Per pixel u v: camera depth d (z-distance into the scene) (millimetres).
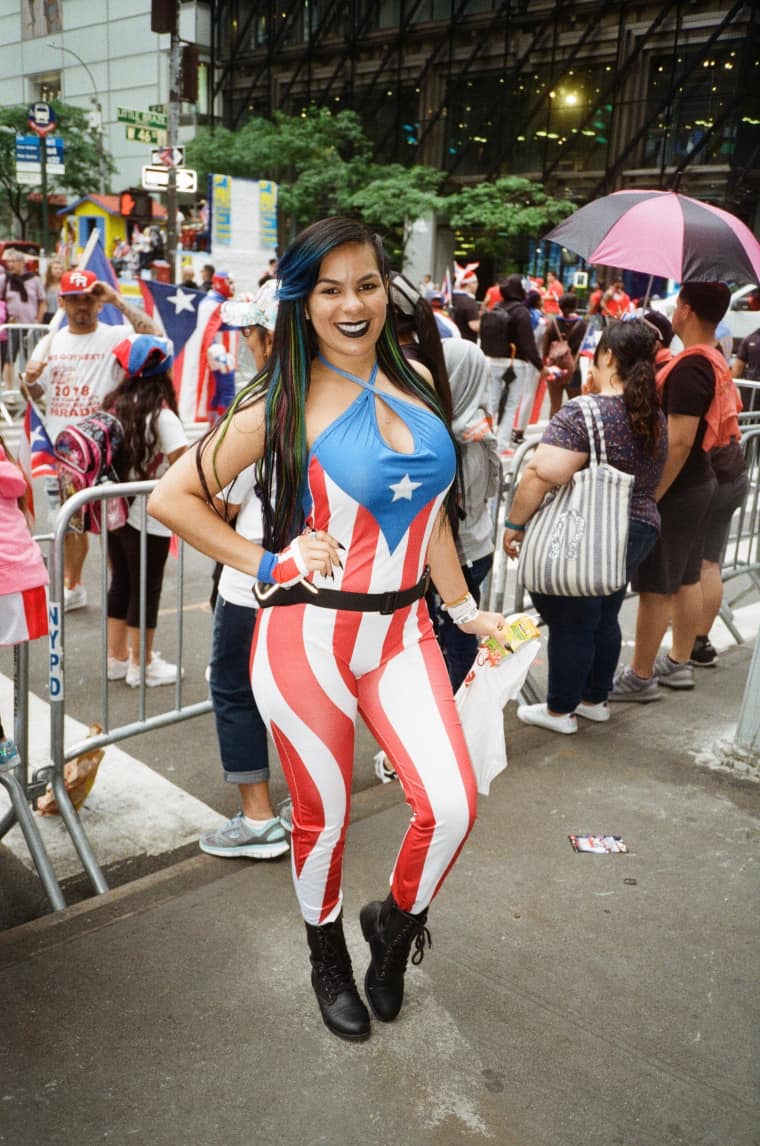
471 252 34500
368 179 33031
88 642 5223
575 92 32500
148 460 4312
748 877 3043
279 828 3096
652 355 3604
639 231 4246
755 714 3709
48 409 5367
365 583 2076
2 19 50406
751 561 5727
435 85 35750
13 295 12992
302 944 2666
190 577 6551
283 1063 2238
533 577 3688
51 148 25172
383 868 3018
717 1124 2100
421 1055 2275
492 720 2443
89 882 3219
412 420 2066
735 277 4090
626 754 3857
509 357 10516
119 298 5191
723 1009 2455
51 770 3213
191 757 4070
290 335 2000
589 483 3574
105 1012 2377
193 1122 2066
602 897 2906
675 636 4578
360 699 2227
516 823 3303
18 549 2922
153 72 45062
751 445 5430
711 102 29875
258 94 41406
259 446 2039
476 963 2598
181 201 33719
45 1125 2045
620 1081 2211
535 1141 2045
